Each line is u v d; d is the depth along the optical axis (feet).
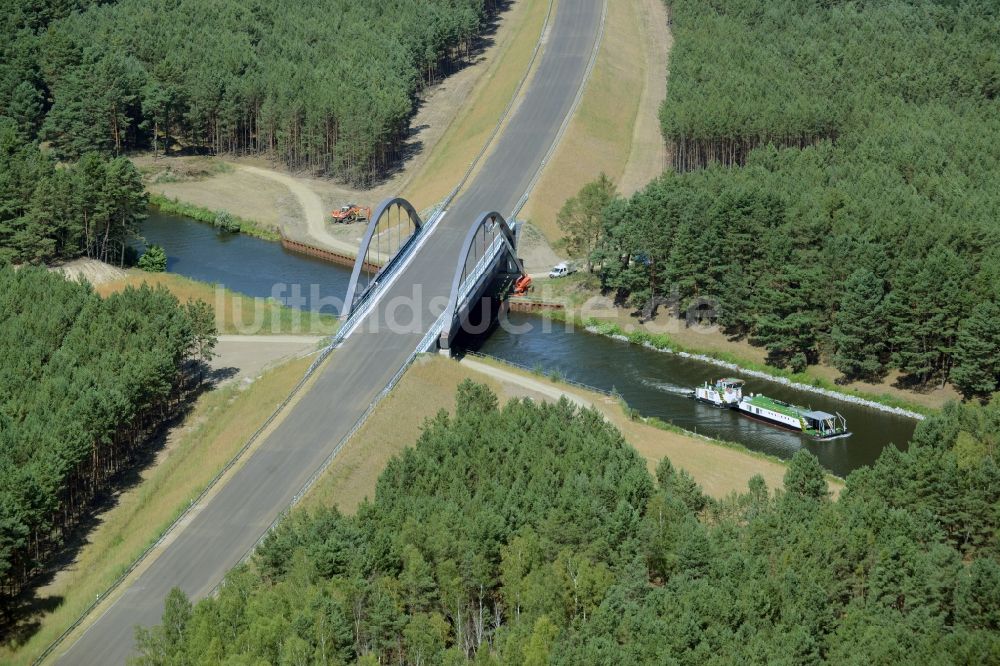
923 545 495.82
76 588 534.37
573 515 490.08
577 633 430.61
